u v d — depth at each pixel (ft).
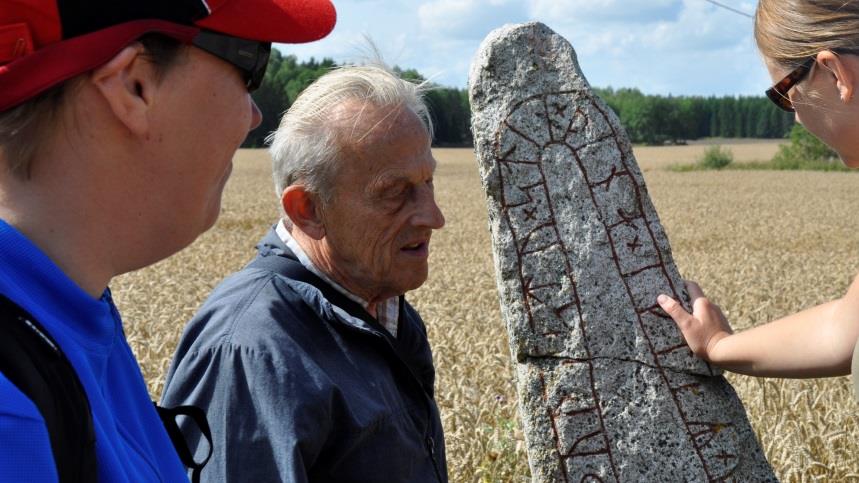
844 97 6.50
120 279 38.47
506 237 9.15
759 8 7.05
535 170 9.15
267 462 6.83
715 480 8.55
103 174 3.96
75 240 3.94
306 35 4.55
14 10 3.66
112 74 3.85
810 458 15.20
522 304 9.05
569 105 9.18
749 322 30.71
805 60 6.68
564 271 9.00
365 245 7.89
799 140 183.11
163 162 4.13
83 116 3.87
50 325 3.72
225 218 77.36
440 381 20.39
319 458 7.16
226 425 6.94
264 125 159.53
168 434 5.16
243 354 7.10
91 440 3.53
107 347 4.14
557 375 8.91
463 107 250.78
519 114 9.21
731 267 51.01
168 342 22.59
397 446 7.45
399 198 7.89
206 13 4.12
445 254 57.67
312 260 8.07
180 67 4.13
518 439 15.55
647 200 9.11
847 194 116.98
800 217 87.40
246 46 4.41
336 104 7.80
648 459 8.62
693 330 8.59
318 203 7.88
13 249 3.70
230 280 8.03
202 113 4.24
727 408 8.78
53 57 3.70
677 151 254.68
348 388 7.25
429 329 27.68
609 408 8.76
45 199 3.86
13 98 3.68
